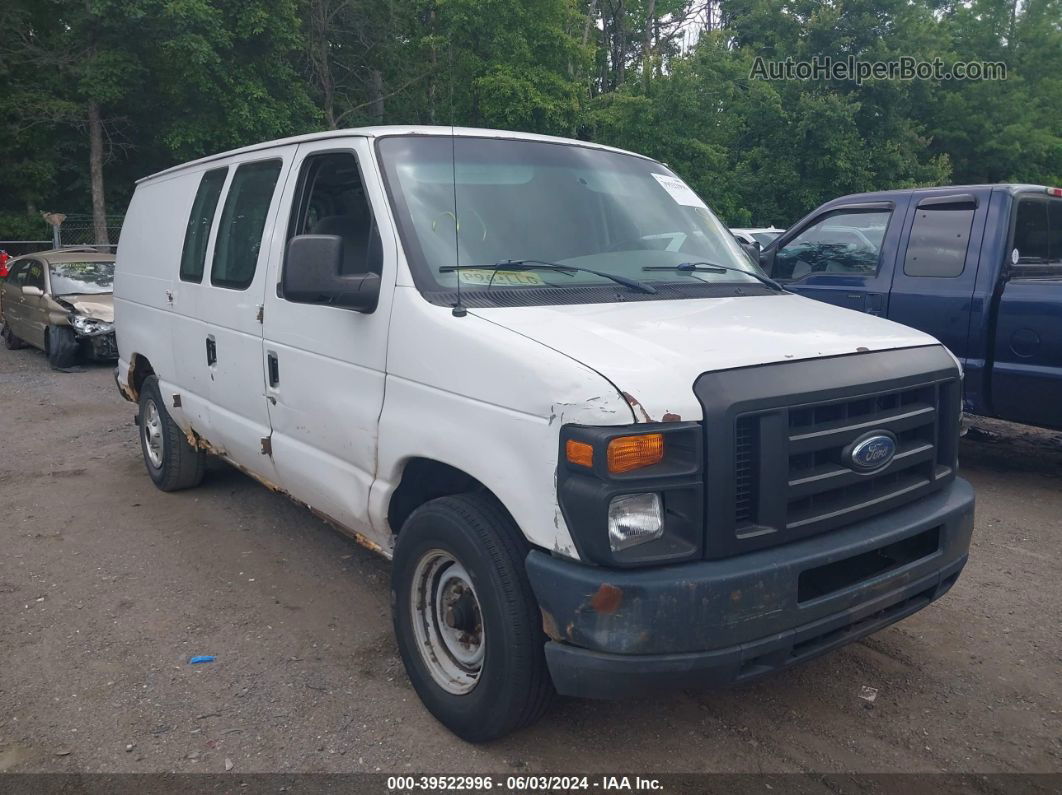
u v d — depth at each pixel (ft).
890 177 90.33
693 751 10.93
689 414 8.99
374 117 92.32
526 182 13.23
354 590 15.88
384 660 13.29
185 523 19.40
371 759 10.84
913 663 13.14
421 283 11.38
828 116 85.97
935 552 11.09
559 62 82.17
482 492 10.85
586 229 13.09
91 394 35.22
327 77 88.89
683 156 85.51
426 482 11.89
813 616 9.64
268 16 78.69
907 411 10.71
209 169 17.79
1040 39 113.70
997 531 18.69
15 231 91.15
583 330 10.13
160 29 78.23
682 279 12.98
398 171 12.43
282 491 15.74
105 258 45.68
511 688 10.05
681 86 84.53
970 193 21.15
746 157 91.45
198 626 14.51
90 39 83.30
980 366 20.57
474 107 79.05
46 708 12.09
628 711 11.80
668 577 8.89
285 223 14.24
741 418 9.23
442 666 11.42
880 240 22.82
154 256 19.80
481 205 12.57
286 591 15.85
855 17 90.17
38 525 19.45
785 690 12.36
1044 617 14.67
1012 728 11.43
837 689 12.39
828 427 9.87
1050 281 19.33
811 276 24.26
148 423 21.53
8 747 11.20
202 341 16.93
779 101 87.71
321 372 13.02
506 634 9.93
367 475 12.30
